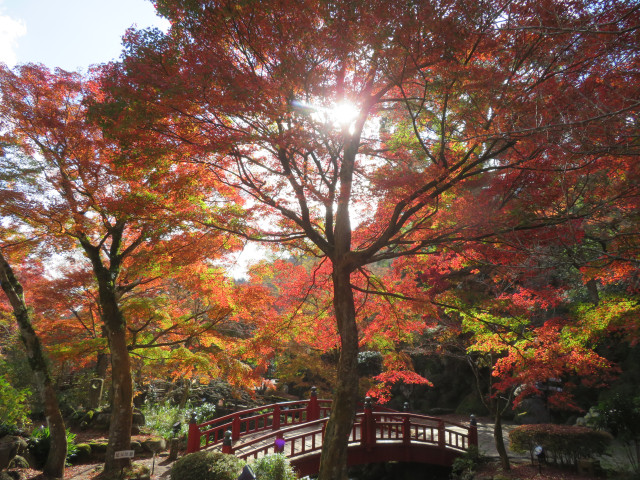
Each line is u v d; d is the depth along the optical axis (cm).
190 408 1728
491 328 884
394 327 1052
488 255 711
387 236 770
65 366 1670
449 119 741
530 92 554
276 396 2209
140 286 1352
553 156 492
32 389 1455
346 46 607
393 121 904
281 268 1137
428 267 963
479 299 811
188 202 862
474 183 740
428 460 1166
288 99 644
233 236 938
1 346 1633
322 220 1002
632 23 432
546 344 836
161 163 753
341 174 799
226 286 1101
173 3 598
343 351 762
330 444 705
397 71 660
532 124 522
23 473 909
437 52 607
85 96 882
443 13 559
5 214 843
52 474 925
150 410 1727
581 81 491
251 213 868
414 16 551
